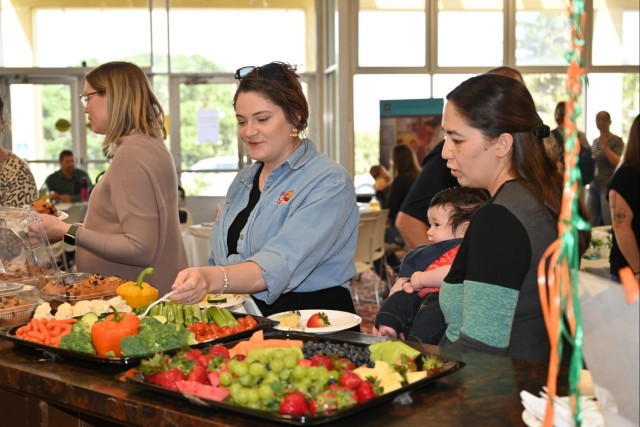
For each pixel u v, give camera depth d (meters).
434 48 10.27
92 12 10.82
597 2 9.97
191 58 10.98
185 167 11.03
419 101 8.24
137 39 10.91
